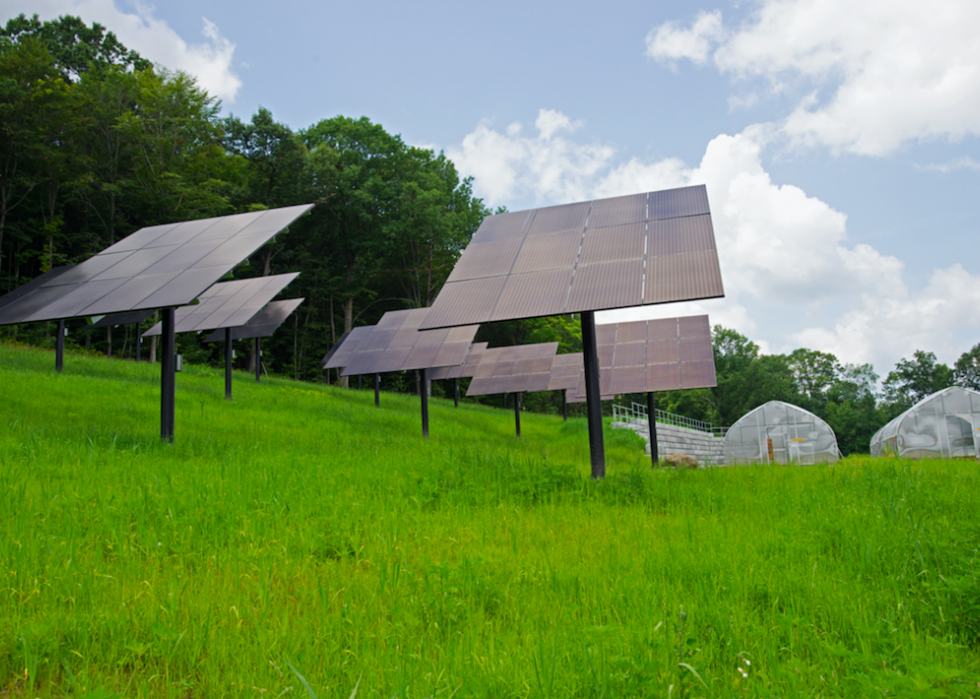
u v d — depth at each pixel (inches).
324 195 2247.8
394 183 2384.4
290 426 702.5
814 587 175.8
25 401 547.8
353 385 2442.2
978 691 114.3
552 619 158.6
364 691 121.3
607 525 264.2
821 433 1363.2
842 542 223.1
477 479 353.1
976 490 354.0
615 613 161.8
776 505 307.7
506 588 179.8
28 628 137.7
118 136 1817.2
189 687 127.8
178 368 585.9
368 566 205.9
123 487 284.4
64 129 1749.5
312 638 146.4
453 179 2815.0
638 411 2023.9
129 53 2416.3
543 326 2763.3
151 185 1865.2
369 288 2652.6
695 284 378.0
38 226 1795.0
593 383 419.2
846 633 150.9
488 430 1103.6
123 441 427.2
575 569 197.8
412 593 174.6
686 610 159.2
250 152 2251.5
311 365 2345.0
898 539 220.1
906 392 4274.1
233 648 139.3
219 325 890.7
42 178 1695.4
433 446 637.3
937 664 122.3
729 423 3868.1
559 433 1267.2
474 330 1008.9
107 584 173.8
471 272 462.3
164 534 219.3
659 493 340.5
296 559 205.6
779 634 149.1
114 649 136.9
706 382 853.2
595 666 128.4
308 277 2361.0
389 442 674.2
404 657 137.1
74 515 230.2
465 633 147.6
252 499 273.7
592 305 386.0
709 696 120.0
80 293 515.8
